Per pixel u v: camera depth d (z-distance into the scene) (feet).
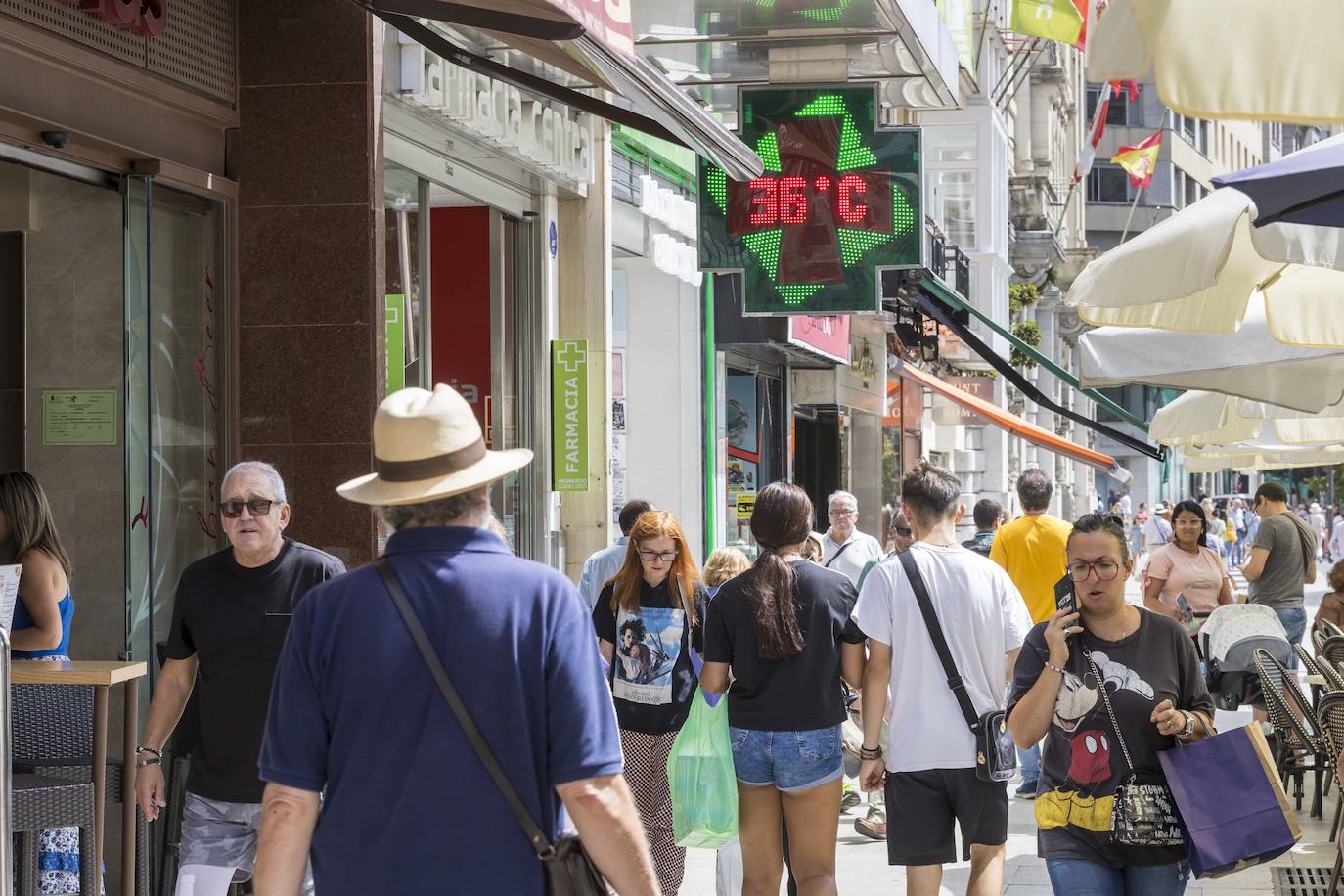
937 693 40.57
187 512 52.80
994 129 213.46
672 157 102.63
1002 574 41.39
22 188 50.03
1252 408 72.54
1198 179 504.84
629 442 111.86
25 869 39.04
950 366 203.10
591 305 84.48
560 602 21.83
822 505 160.56
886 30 61.72
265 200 54.65
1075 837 34.63
